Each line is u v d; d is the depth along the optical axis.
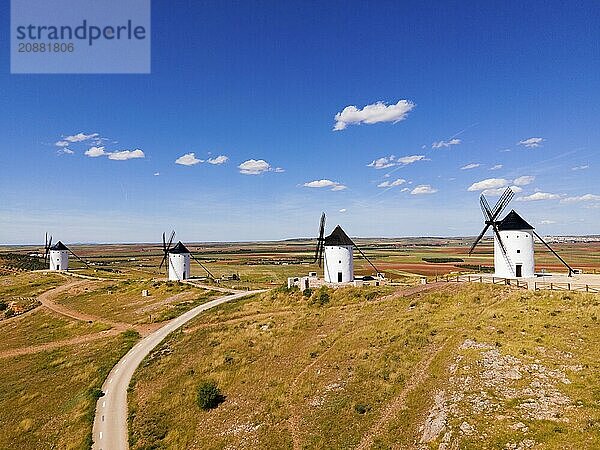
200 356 48.62
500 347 33.12
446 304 48.69
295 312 59.38
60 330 70.81
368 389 32.16
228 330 56.03
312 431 29.28
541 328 35.88
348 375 35.16
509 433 22.83
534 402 25.28
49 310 85.38
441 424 24.89
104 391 43.28
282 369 40.53
